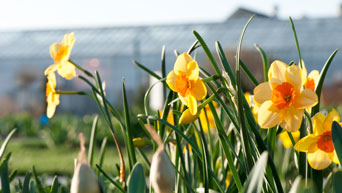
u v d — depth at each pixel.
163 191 1.05
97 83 1.39
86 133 8.87
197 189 1.37
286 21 17.44
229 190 1.33
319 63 16.11
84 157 1.05
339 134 1.16
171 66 16.66
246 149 1.17
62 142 8.85
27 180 1.27
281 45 16.41
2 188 1.26
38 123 11.31
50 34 18.44
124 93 1.30
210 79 1.22
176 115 1.35
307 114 1.22
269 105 1.17
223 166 1.46
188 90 1.22
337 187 1.10
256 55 12.70
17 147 8.78
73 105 17.09
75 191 1.04
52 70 1.36
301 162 1.25
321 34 16.55
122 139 8.44
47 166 6.10
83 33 18.25
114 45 17.16
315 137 1.20
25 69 17.42
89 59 17.06
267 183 1.24
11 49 17.67
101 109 1.35
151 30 17.91
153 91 8.83
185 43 16.94
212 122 1.63
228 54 12.47
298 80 1.17
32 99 17.42
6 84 17.53
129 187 1.05
